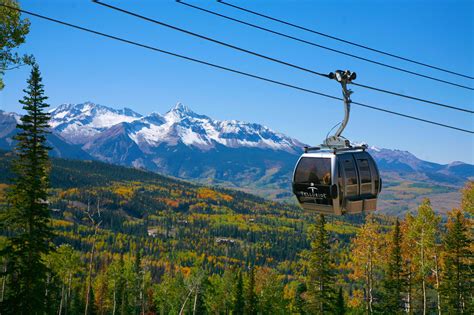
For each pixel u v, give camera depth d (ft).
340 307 253.44
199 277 354.33
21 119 146.72
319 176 69.67
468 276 205.77
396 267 229.66
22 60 97.81
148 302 446.19
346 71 63.93
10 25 93.15
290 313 321.93
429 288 285.64
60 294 354.33
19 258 150.10
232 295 348.79
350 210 71.10
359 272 251.39
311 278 231.30
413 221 223.92
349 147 72.08
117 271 399.03
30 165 146.30
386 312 233.76
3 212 146.82
